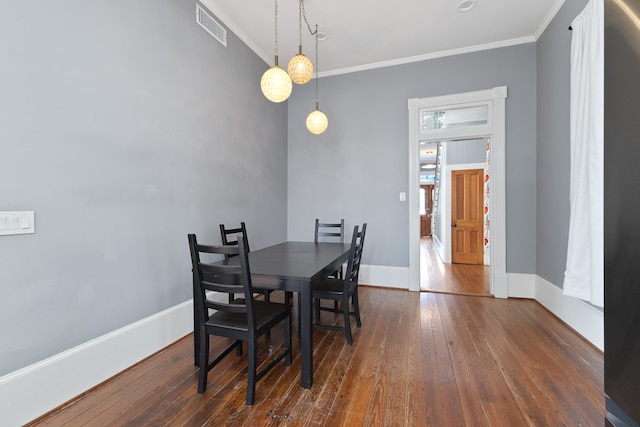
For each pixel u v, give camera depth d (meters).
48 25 1.53
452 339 2.34
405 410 1.52
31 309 1.46
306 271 1.85
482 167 5.45
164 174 2.26
